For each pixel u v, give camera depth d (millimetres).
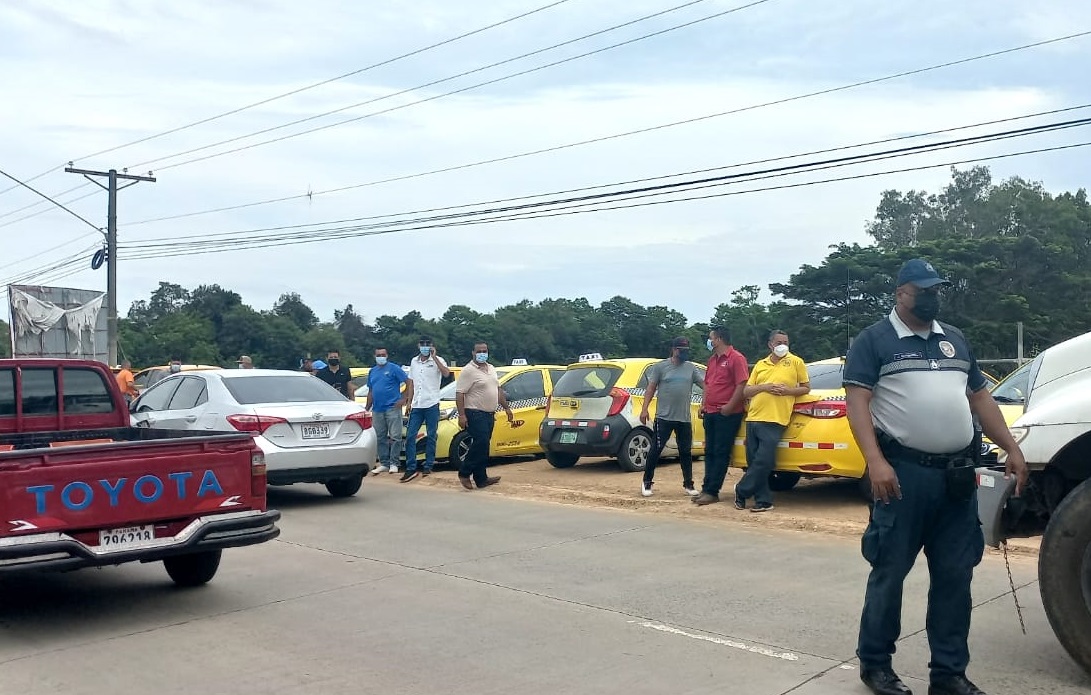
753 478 10359
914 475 4664
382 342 62844
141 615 6844
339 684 5336
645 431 14117
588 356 14945
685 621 6422
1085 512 4949
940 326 4801
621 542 9062
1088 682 5133
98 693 5281
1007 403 10148
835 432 10047
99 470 6402
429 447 14078
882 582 4820
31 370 8117
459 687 5250
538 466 15383
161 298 73750
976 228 65062
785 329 44625
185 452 6781
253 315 64125
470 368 12609
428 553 8750
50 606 7125
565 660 5664
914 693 4996
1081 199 60656
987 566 7770
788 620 6395
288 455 11258
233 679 5453
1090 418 5211
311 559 8609
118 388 8539
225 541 6863
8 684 5445
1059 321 42188
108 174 35688
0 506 6047
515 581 7617
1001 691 5008
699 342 50219
